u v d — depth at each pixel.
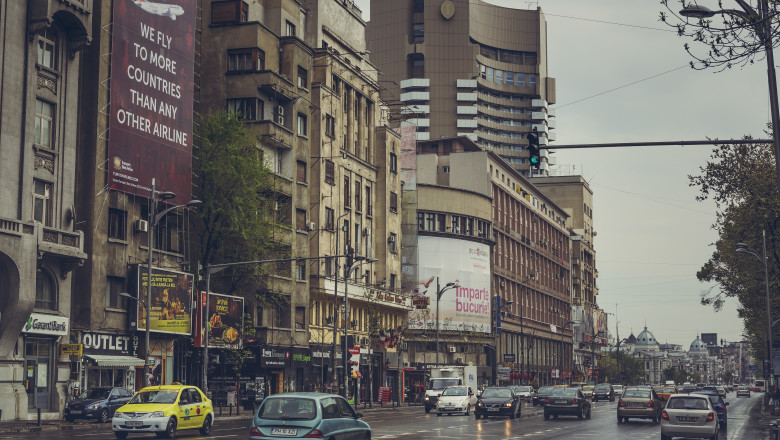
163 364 56.56
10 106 45.06
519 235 138.12
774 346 68.94
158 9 56.28
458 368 73.75
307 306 71.25
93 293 50.84
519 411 54.22
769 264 62.94
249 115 65.94
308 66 73.25
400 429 39.88
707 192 55.16
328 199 77.81
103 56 52.69
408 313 100.38
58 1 47.47
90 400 42.91
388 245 90.88
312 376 74.06
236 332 60.88
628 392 48.56
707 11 18.17
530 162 24.97
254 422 21.22
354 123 85.56
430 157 122.81
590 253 192.88
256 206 58.56
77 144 52.06
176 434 34.44
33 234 44.69
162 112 56.38
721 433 41.88
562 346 162.38
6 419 42.84
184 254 60.12
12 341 44.09
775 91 25.80
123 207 53.78
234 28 67.19
